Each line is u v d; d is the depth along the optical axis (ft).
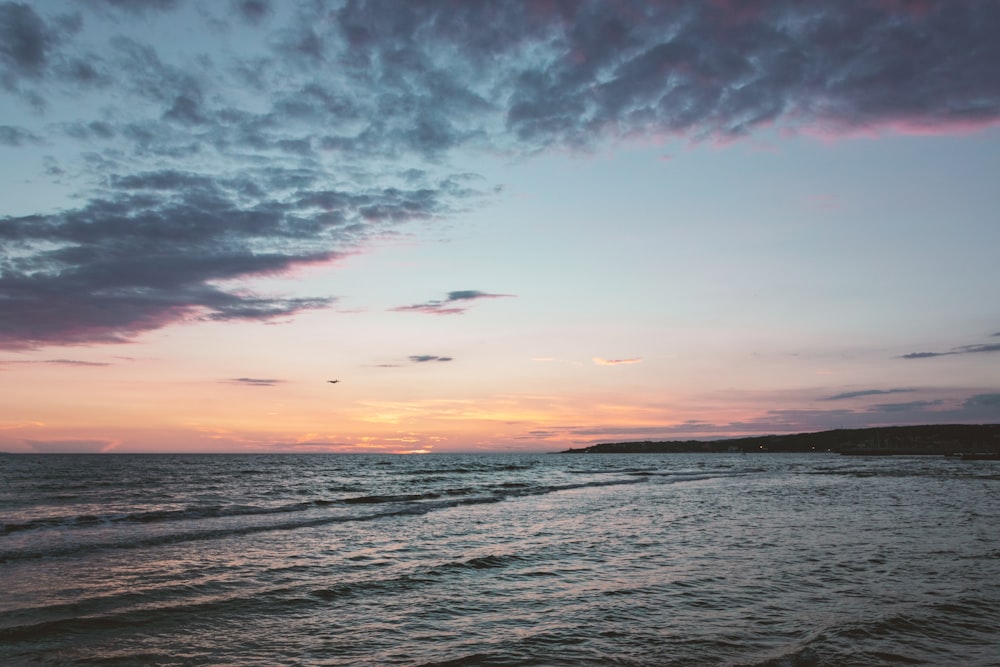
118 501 104.37
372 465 372.38
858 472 236.02
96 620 32.45
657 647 28.68
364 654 27.91
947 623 32.58
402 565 48.62
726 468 314.55
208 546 56.54
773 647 28.68
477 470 289.94
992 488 142.51
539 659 27.07
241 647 28.94
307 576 44.24
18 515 80.94
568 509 95.40
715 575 44.83
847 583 42.04
